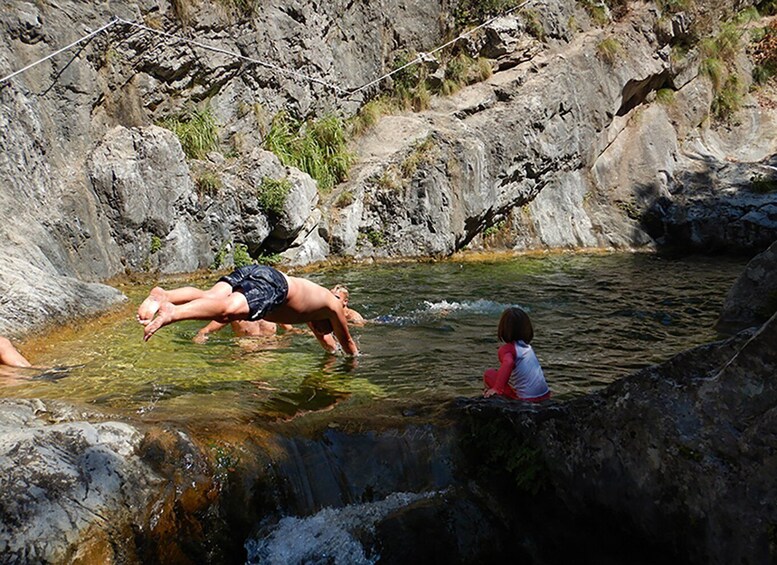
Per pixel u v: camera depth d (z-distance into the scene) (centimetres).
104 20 1101
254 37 1347
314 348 700
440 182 1416
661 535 389
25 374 574
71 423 388
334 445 456
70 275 930
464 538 415
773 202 1566
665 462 383
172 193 1119
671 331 828
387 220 1398
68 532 328
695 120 1859
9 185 878
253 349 687
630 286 1122
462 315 893
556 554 420
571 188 1653
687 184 1703
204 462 402
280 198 1220
